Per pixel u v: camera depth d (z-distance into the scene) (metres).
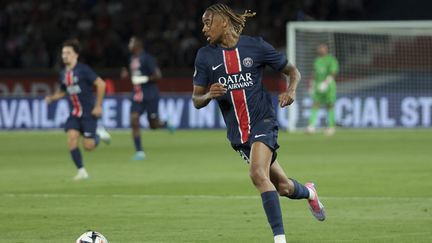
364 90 86.69
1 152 62.75
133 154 60.50
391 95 84.44
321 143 68.19
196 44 96.50
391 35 88.56
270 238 27.28
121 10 102.31
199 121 84.19
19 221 30.94
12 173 48.25
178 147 66.00
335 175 45.50
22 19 100.81
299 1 101.19
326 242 26.52
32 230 29.00
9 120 84.44
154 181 43.50
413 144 66.69
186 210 33.50
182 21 100.06
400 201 35.50
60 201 36.22
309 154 58.47
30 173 48.22
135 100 58.56
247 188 40.28
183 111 84.31
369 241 26.58
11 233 28.41
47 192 39.28
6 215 32.38
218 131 83.25
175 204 35.12
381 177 44.38
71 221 30.89
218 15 25.45
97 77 44.47
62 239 27.31
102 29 98.88
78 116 44.91
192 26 99.56
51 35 97.56
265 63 25.70
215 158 56.66
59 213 32.84
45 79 86.50
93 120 44.91
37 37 97.56
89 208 34.12
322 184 41.53
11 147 67.12
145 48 97.06
